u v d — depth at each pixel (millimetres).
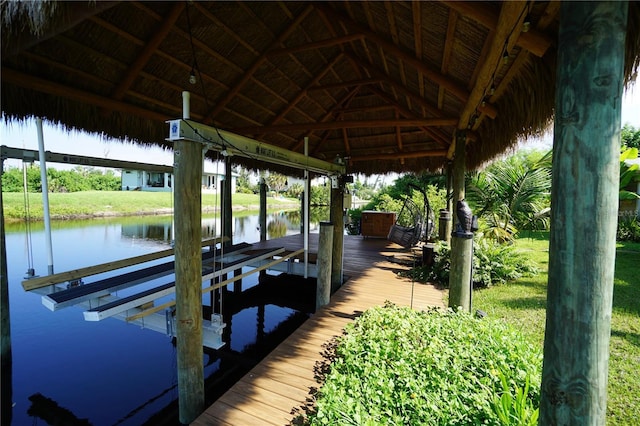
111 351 3988
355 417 1656
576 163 862
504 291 4617
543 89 2096
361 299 4164
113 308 2859
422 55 2922
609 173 845
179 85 3691
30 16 1148
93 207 16156
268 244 7738
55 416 2875
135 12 2717
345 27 3633
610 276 866
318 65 4602
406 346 2404
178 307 2305
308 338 3123
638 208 9516
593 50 829
